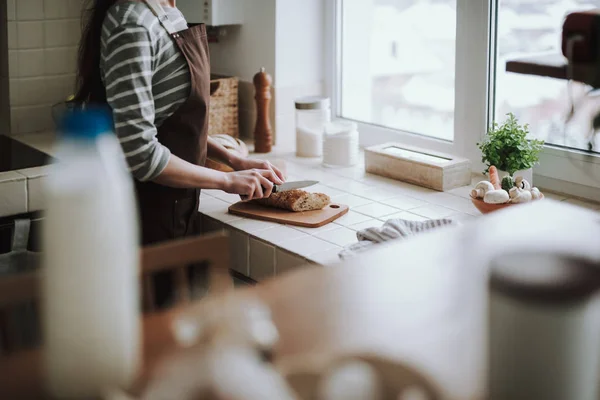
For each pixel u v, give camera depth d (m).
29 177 2.10
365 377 0.85
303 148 2.64
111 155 0.81
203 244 1.28
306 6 2.74
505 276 0.80
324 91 2.86
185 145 1.90
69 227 0.78
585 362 0.79
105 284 0.80
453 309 1.06
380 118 2.74
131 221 0.85
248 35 2.79
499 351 0.80
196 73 1.85
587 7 2.05
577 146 2.16
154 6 1.79
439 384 0.85
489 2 2.24
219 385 0.74
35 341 1.69
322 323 1.03
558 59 2.13
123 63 1.73
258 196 1.95
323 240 1.88
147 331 1.00
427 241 1.33
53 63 2.80
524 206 1.52
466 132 2.39
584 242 1.30
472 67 2.32
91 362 0.81
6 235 2.10
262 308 1.06
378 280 1.17
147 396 0.78
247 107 2.83
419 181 2.30
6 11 2.66
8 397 0.84
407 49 2.58
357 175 2.42
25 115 2.80
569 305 0.76
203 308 1.07
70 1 2.77
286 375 0.87
